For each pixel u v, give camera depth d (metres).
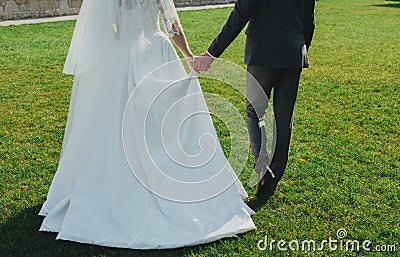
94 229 3.41
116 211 3.46
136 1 3.53
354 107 6.62
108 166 3.49
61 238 3.41
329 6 20.11
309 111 6.45
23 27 13.88
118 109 3.51
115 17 3.52
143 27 3.60
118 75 3.54
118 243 3.34
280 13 3.63
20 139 5.44
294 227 3.66
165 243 3.33
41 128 5.82
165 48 3.67
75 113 3.70
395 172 4.59
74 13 17.41
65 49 10.73
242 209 3.67
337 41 11.94
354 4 20.80
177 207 3.49
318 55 10.20
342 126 5.86
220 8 19.78
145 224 3.40
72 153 3.69
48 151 5.11
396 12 17.98
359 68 8.98
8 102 6.84
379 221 3.74
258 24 3.70
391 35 12.87
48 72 8.63
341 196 4.10
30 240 3.44
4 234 3.53
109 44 3.56
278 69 3.76
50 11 16.73
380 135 5.58
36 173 4.57
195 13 17.89
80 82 3.67
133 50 3.56
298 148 5.16
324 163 4.77
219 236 3.45
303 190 4.23
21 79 8.13
